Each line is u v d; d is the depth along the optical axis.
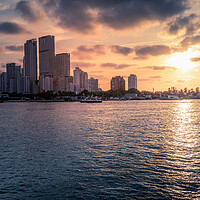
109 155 35.16
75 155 35.34
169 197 21.30
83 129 64.69
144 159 32.91
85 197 21.48
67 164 30.89
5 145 43.19
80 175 26.80
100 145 42.34
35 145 42.94
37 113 135.75
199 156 34.47
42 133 57.78
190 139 48.62
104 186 23.77
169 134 55.56
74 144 43.47
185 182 24.53
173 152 36.91
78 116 111.88
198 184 24.02
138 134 55.38
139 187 23.42
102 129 64.56
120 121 87.12
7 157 34.56
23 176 26.70
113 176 26.39
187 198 21.08
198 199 20.92
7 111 158.88
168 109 179.50
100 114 124.88
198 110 166.88
